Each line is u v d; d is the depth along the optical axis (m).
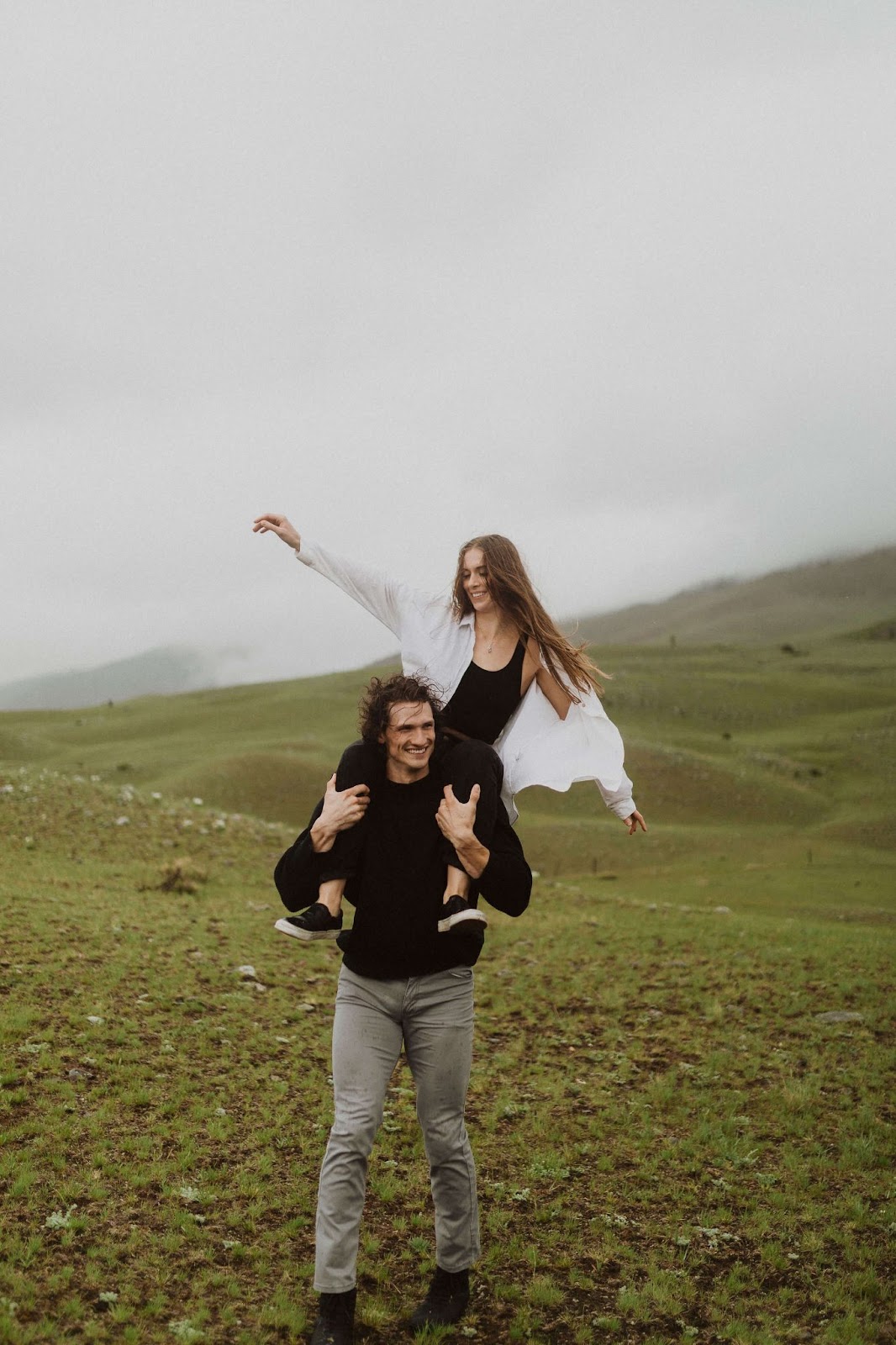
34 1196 4.85
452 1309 4.29
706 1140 6.70
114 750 100.62
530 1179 5.89
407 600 4.57
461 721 4.39
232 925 12.41
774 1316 4.57
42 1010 7.64
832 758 95.12
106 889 14.09
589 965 11.97
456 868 4.00
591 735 4.61
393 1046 4.11
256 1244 4.75
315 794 73.69
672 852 57.31
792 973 11.48
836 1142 6.76
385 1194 5.42
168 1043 7.41
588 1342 4.25
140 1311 4.07
